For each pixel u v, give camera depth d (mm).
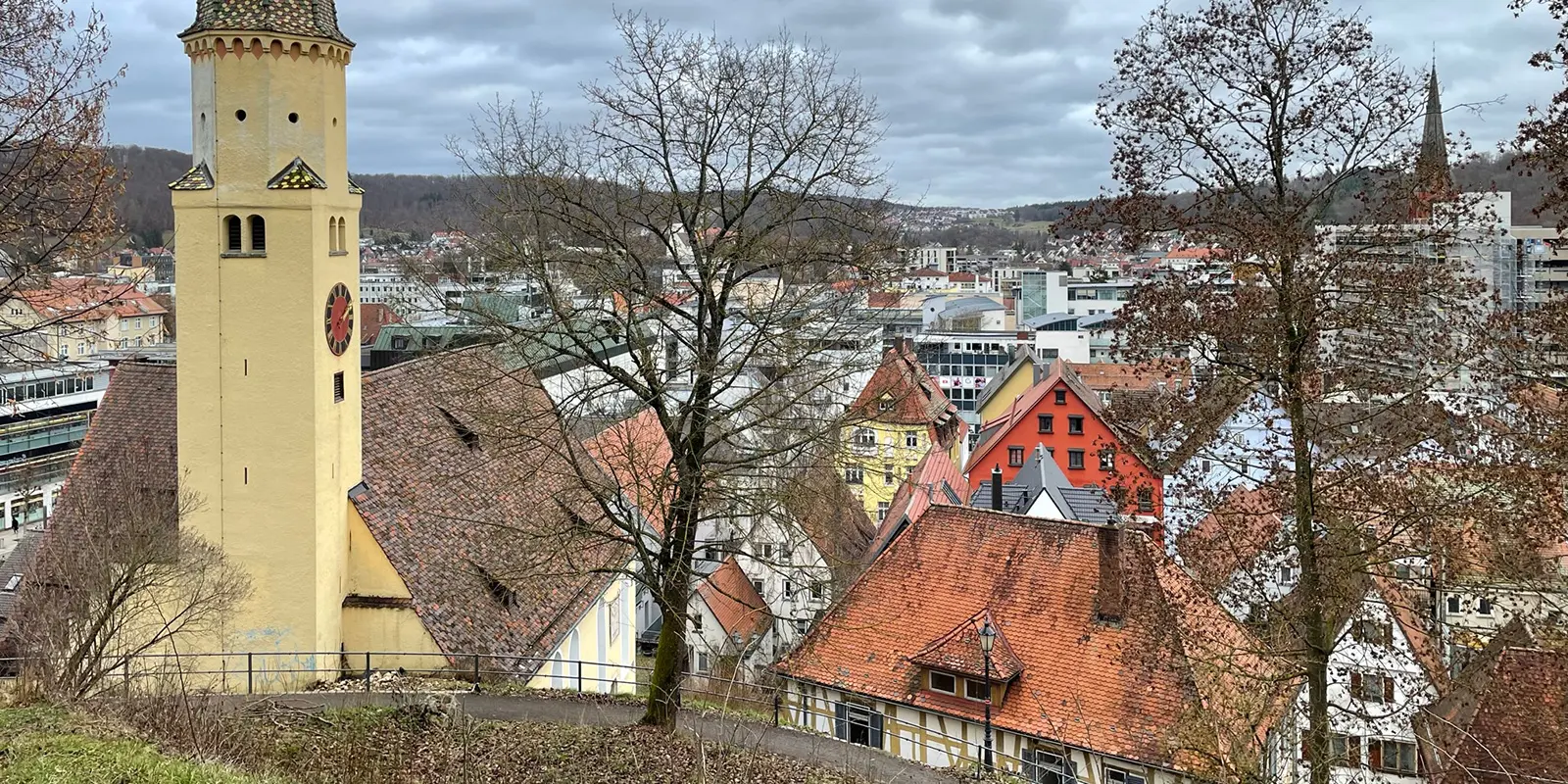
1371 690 31453
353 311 31844
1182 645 24391
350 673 30312
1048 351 115375
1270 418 21438
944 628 34969
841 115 23703
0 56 20344
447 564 32750
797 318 23422
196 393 29453
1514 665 28000
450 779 21453
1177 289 21500
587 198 23375
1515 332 21188
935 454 65500
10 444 83000
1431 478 20922
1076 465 74750
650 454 25984
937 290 166625
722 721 22641
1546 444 20609
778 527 26656
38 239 21219
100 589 26953
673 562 23625
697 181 23359
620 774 22672
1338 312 19953
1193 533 22938
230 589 27984
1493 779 26547
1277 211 20266
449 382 38625
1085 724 30750
